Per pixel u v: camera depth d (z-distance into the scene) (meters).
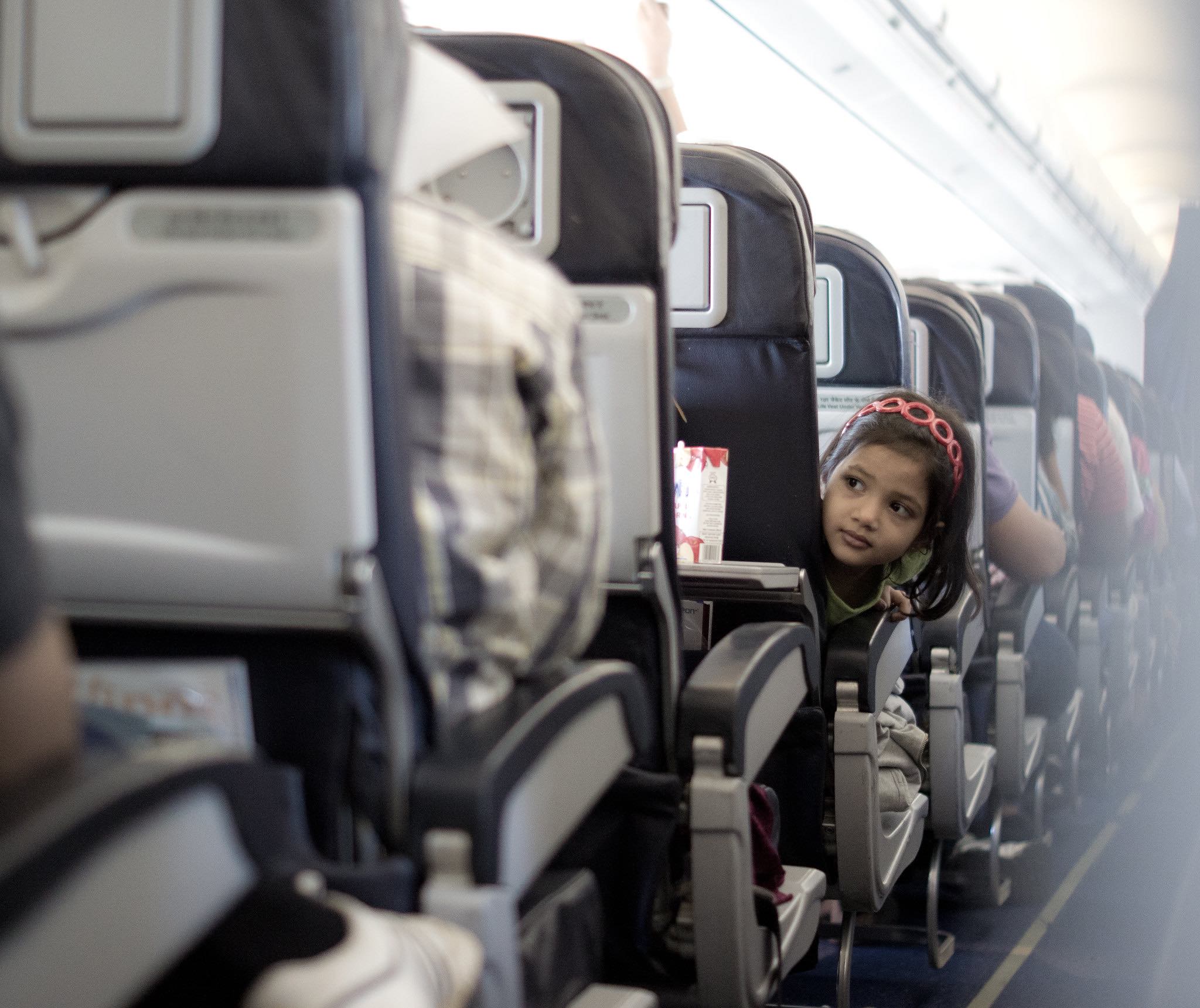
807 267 2.16
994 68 6.60
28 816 0.66
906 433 2.41
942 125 6.69
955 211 8.42
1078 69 8.66
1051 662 4.03
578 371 1.29
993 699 3.48
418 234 1.12
